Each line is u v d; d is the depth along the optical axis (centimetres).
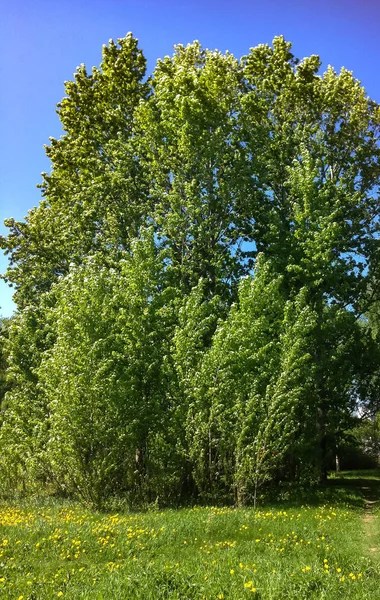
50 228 2788
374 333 3494
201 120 2289
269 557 848
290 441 1761
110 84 2656
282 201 2747
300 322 1833
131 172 2525
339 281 2509
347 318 2444
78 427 1548
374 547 1019
